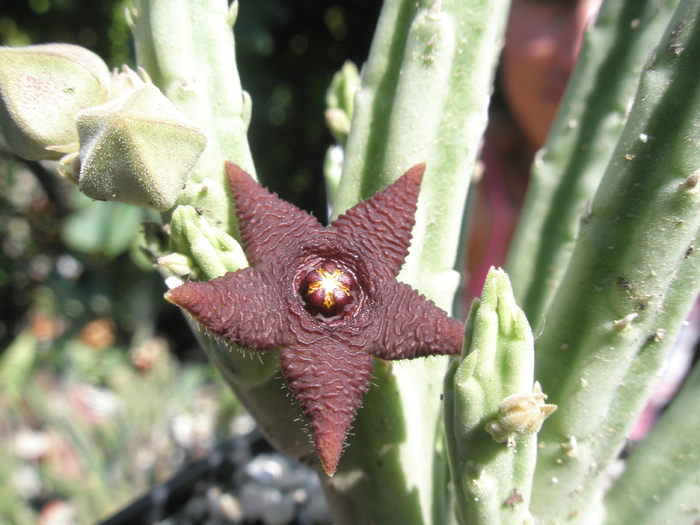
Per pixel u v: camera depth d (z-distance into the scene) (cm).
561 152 12
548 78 17
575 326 8
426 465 10
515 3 17
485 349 7
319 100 44
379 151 9
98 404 34
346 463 10
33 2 44
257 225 8
